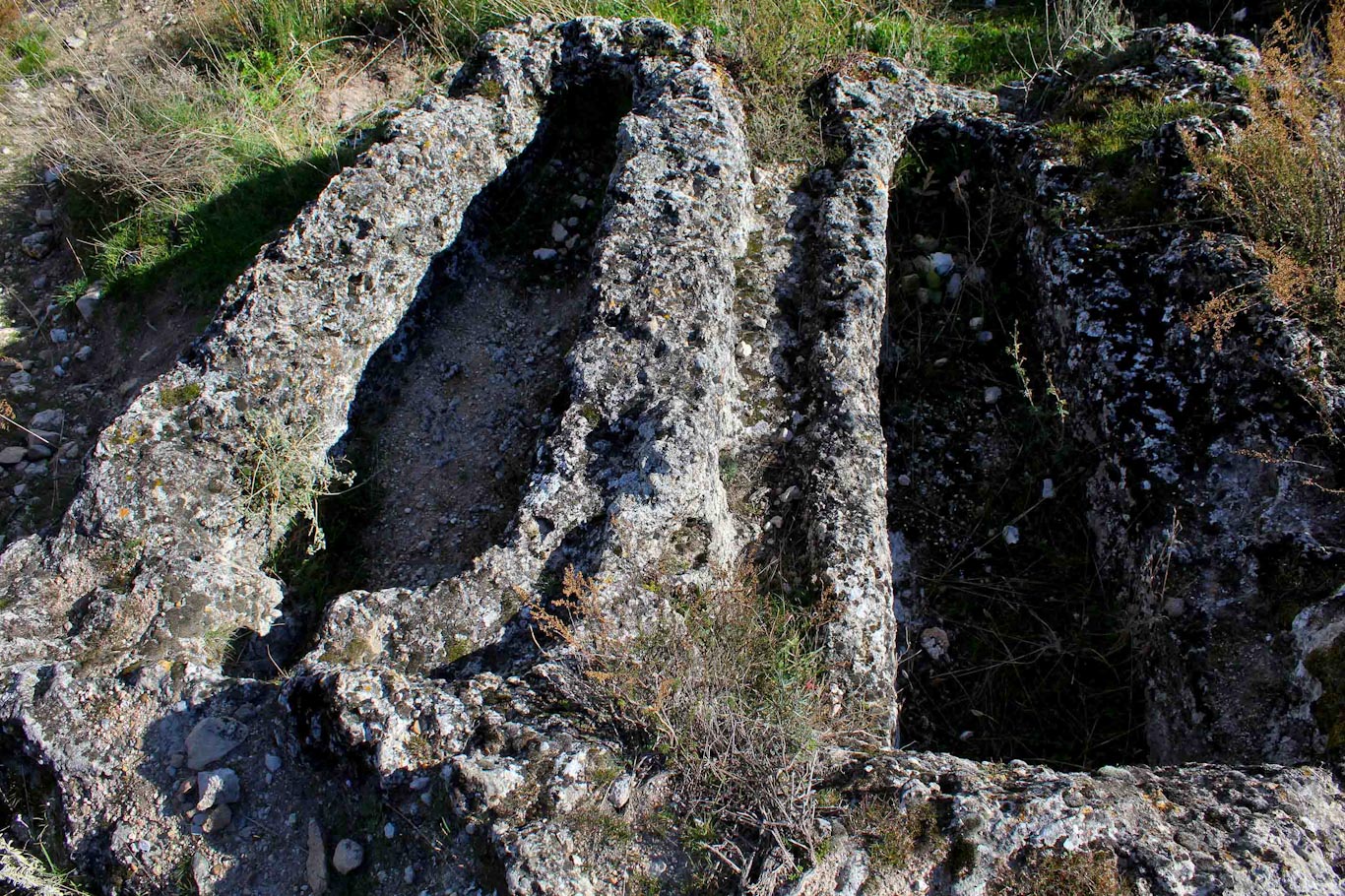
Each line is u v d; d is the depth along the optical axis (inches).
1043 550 154.9
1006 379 177.2
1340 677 106.9
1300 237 152.4
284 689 112.3
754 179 192.4
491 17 267.3
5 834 112.6
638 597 119.3
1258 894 85.2
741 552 139.9
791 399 157.8
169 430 144.0
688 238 161.5
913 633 147.9
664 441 129.2
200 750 110.0
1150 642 134.6
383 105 256.5
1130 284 160.4
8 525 180.1
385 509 160.2
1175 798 95.4
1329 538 122.4
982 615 149.2
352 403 167.8
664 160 174.6
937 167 207.2
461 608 123.0
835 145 198.8
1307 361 134.2
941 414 173.6
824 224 178.4
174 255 220.4
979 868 88.7
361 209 170.4
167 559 130.4
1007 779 98.5
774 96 207.0
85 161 231.8
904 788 95.3
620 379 141.3
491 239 198.8
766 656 117.3
